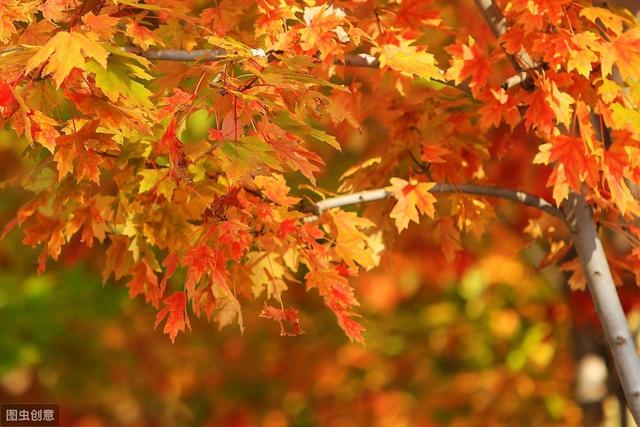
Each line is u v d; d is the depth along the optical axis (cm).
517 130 1045
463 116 909
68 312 1716
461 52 812
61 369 1927
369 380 1980
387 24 881
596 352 1255
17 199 1675
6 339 1670
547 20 809
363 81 1154
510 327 1767
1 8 693
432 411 1933
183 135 1540
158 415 2053
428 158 868
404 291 1831
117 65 680
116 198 798
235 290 832
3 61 653
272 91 697
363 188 938
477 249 1487
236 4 799
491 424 1894
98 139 702
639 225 902
